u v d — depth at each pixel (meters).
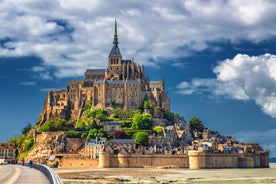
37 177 94.69
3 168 153.25
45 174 103.06
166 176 198.25
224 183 162.00
